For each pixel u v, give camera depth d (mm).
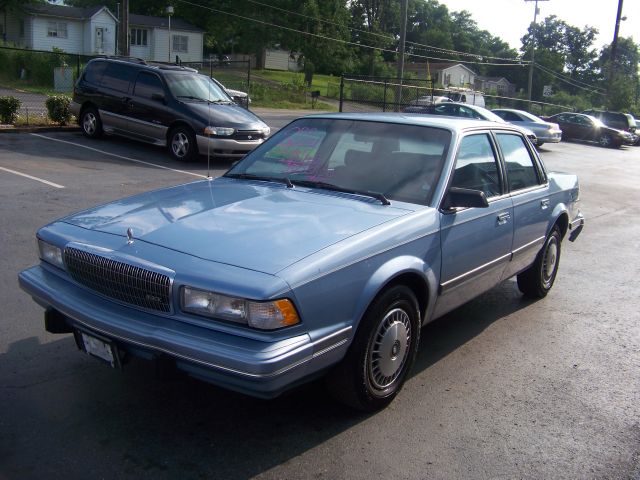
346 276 3268
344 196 4125
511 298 6234
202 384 3992
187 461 3193
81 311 3295
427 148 4391
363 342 3459
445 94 37094
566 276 7172
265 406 3773
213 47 64375
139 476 3053
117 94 14203
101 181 10414
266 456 3275
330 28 55719
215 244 3273
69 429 3418
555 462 3387
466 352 4828
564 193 6125
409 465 3277
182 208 3836
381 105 31922
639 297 6492
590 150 27719
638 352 5000
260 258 3127
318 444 3412
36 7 46156
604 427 3795
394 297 3635
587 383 4391
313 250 3236
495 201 4738
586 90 87688
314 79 66750
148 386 3924
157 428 3479
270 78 57000
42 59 35156
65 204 8562
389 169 4316
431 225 3912
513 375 4457
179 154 13367
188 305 3025
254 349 2887
